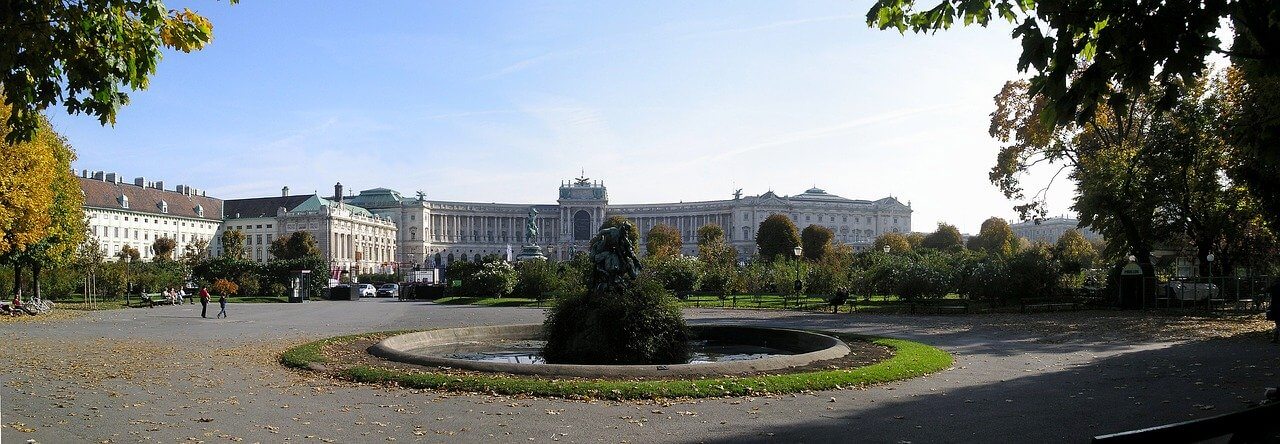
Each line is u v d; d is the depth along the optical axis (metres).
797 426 14.70
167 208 189.75
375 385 19.34
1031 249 59.78
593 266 26.17
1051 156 59.38
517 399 17.39
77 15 12.74
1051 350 27.47
